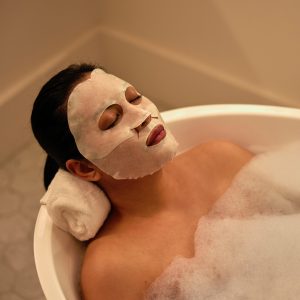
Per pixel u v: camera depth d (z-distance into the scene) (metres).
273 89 1.53
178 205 1.08
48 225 1.00
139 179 0.99
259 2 1.37
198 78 1.64
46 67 1.61
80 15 1.66
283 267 1.01
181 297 0.97
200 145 1.18
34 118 0.97
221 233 1.05
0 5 1.38
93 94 0.92
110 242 1.01
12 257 1.43
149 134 0.92
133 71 1.79
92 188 1.01
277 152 1.19
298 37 1.37
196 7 1.49
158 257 1.00
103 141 0.93
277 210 1.12
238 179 1.14
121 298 0.95
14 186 1.58
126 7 1.64
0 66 1.47
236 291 0.98
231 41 1.50
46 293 0.89
